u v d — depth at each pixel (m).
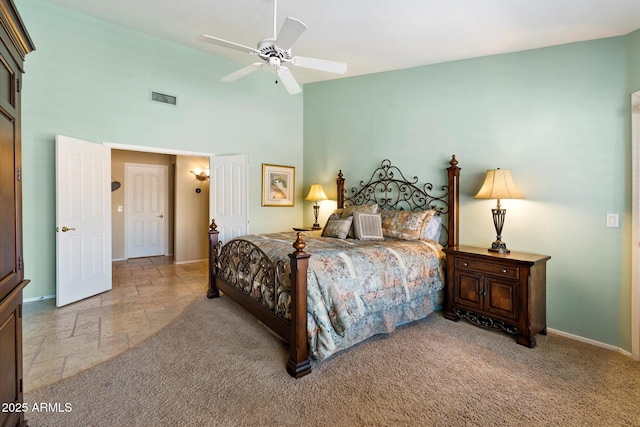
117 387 1.97
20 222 1.53
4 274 1.34
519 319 2.61
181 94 4.52
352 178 4.79
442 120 3.68
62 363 2.26
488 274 2.82
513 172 3.11
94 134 3.87
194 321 3.08
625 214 2.48
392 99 4.21
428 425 1.66
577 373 2.16
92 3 3.48
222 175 4.88
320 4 2.72
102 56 3.90
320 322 2.19
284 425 1.65
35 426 1.62
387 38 3.20
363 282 2.48
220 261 3.74
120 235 6.37
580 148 2.71
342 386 2.00
